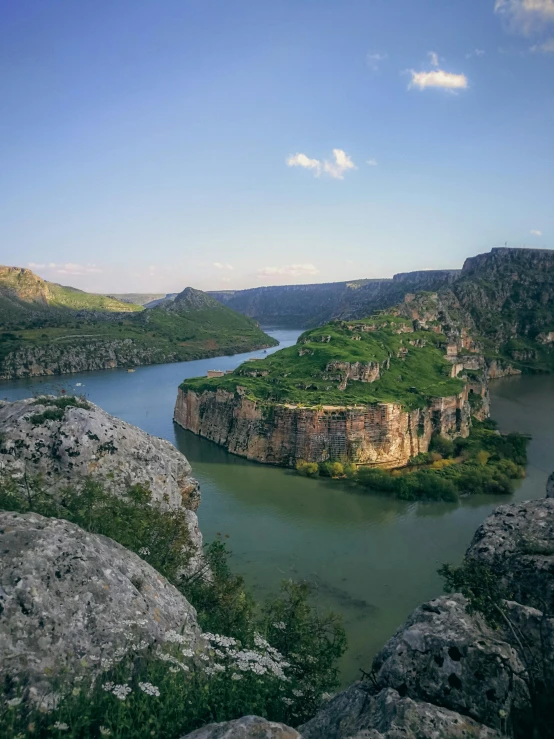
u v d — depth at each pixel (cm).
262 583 5212
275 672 1330
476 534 1869
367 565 5647
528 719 1131
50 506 1952
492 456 9950
